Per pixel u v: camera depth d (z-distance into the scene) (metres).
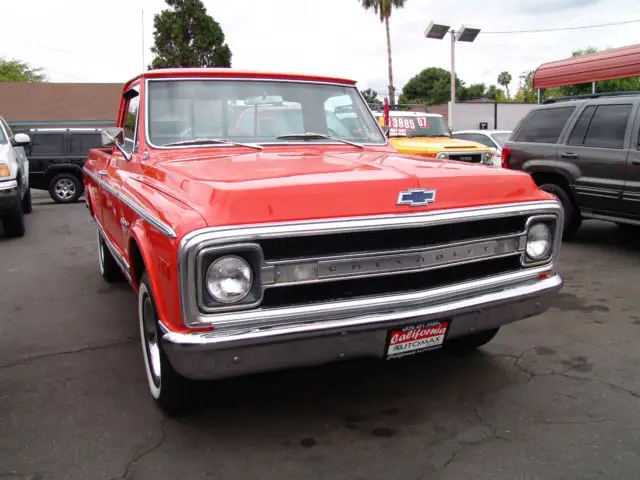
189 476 2.77
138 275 3.50
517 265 3.26
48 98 30.30
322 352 2.73
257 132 4.17
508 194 3.19
